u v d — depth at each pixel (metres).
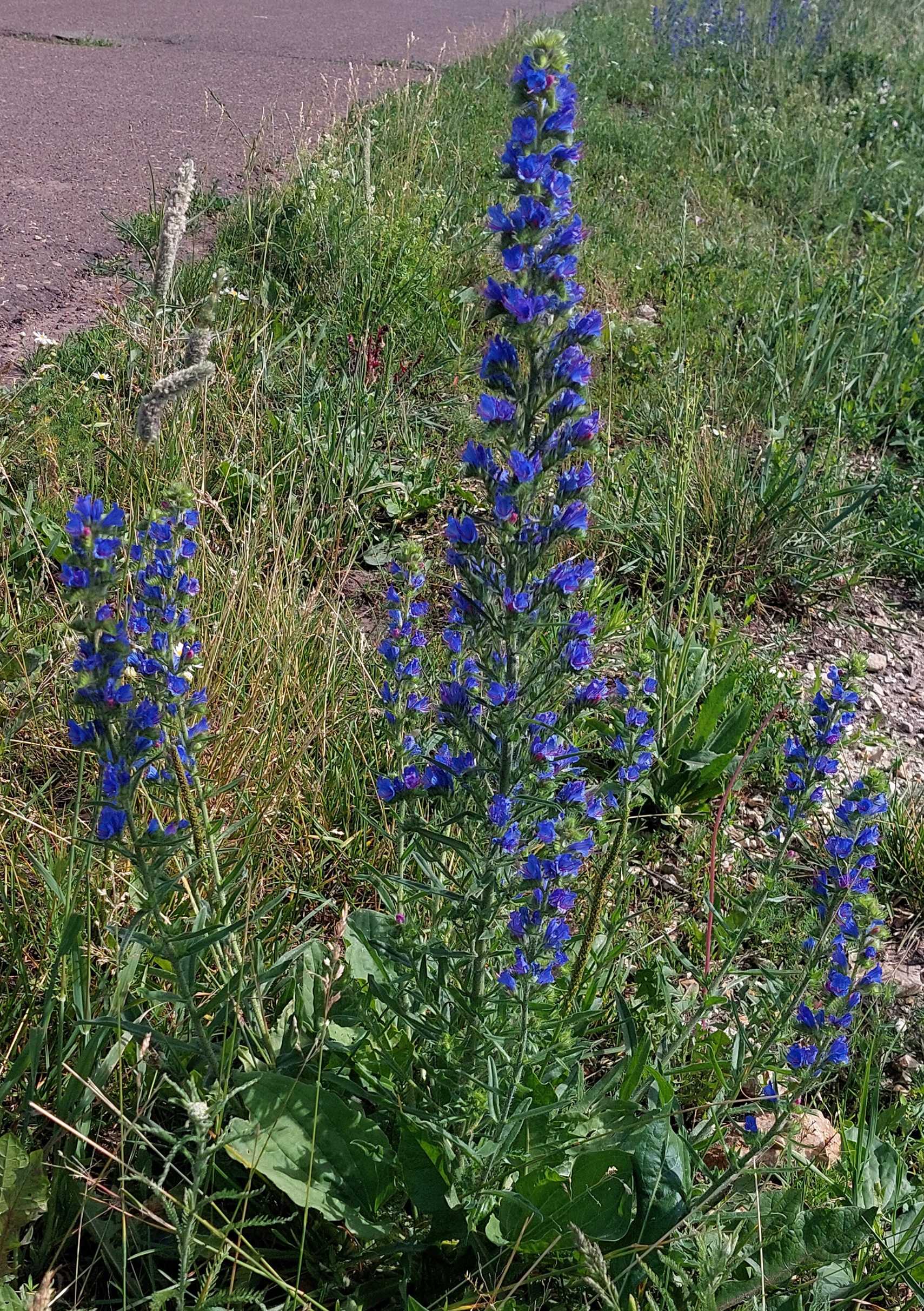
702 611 4.62
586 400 1.99
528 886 2.11
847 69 13.12
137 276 4.96
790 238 8.52
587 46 13.49
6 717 3.23
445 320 5.99
